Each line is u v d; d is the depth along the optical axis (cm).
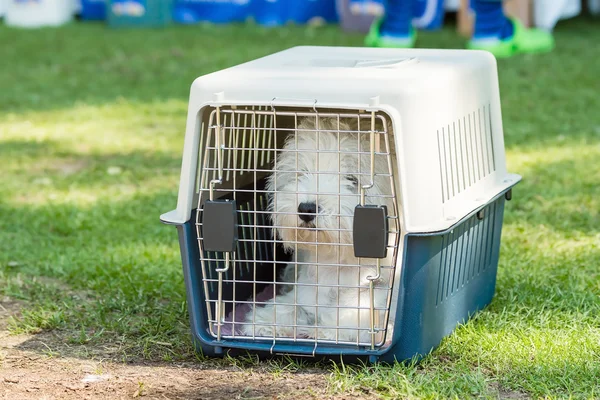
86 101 1370
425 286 493
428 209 486
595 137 1086
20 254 736
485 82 590
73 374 498
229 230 499
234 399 461
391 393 462
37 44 1862
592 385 470
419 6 1928
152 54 1722
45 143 1132
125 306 611
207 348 521
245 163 610
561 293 609
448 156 515
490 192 575
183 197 510
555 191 877
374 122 479
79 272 686
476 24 1634
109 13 2108
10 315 605
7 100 1382
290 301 563
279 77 509
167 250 739
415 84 488
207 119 532
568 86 1371
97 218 835
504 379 480
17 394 470
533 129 1130
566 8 1939
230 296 582
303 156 546
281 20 2094
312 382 483
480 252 579
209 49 1748
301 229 526
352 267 546
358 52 641
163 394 469
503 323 560
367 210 475
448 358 514
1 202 890
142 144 1123
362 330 520
